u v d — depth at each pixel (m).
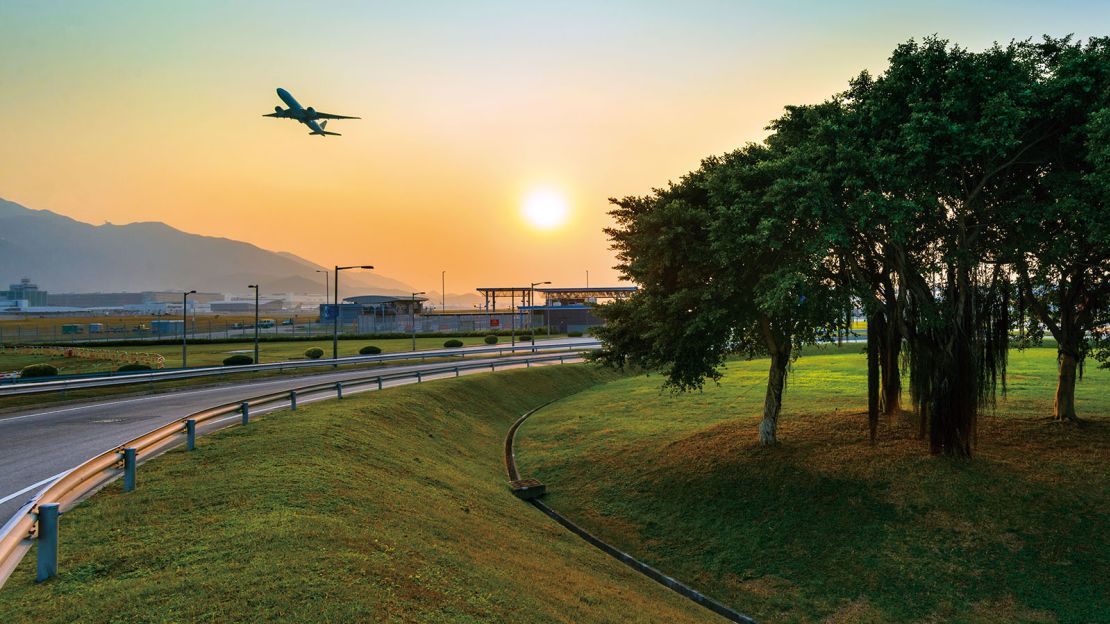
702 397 39.00
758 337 25.78
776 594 16.39
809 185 18.22
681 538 19.81
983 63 17.33
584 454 28.45
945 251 19.36
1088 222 16.50
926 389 20.88
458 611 8.55
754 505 20.55
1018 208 17.97
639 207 24.25
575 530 20.70
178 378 37.81
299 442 18.08
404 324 104.44
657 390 43.72
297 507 11.88
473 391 39.66
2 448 18.44
